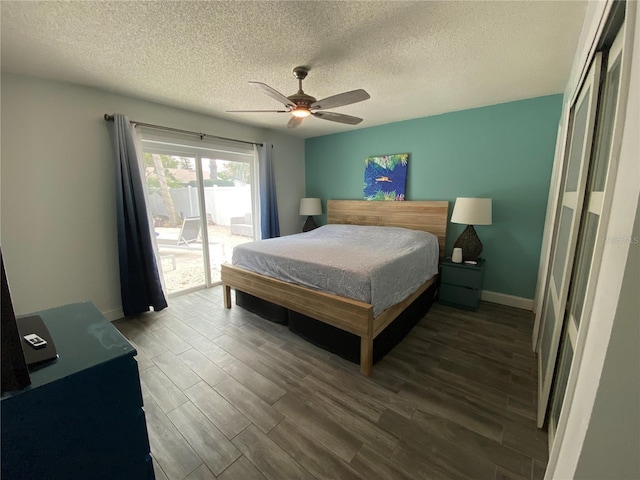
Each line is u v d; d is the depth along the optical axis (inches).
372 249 107.7
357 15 59.7
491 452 53.3
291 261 94.9
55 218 96.7
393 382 73.7
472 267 115.1
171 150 127.6
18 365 26.7
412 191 146.9
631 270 21.4
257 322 109.0
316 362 83.0
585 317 30.4
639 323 21.4
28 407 27.1
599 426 23.6
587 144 47.9
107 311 110.8
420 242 117.8
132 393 34.5
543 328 81.2
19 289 92.0
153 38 67.9
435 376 76.0
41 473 28.9
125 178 105.3
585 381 26.0
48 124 92.5
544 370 67.0
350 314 78.0
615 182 26.7
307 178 196.1
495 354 86.0
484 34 67.0
